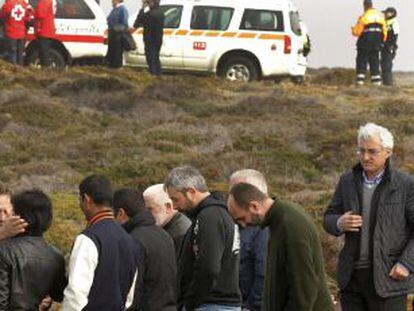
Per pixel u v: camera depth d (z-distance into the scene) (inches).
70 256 837.8
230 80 3144.7
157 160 2154.3
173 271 903.7
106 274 828.6
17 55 3075.8
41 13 3063.5
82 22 3154.5
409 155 2244.1
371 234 950.4
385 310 944.3
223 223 894.4
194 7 3282.5
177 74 3292.3
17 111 2549.2
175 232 963.3
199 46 3272.6
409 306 1278.3
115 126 2556.6
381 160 948.6
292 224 808.3
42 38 3083.2
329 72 3688.5
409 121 2593.5
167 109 2716.5
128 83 2910.9
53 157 2217.0
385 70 3595.0
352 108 2886.3
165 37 3275.1
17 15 3048.7
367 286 950.4
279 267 812.6
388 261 944.9
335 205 978.1
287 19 3312.0
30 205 826.8
